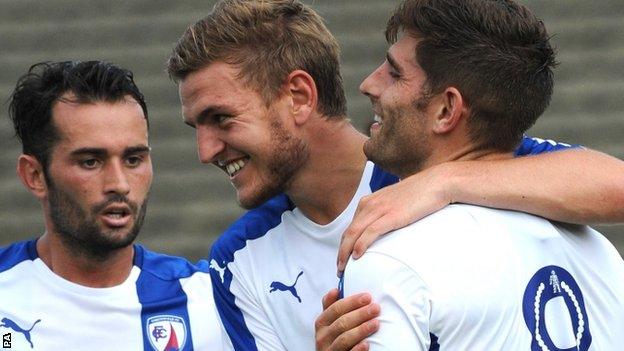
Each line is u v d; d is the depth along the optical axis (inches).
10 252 452.8
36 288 440.8
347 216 385.1
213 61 363.9
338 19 1134.4
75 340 437.7
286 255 399.5
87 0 1202.0
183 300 451.5
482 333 285.9
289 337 398.0
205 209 997.2
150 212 996.6
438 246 291.3
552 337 293.7
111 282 442.9
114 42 1157.1
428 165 319.3
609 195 310.5
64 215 412.5
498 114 310.5
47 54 1150.3
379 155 321.4
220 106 364.2
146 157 413.7
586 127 1013.2
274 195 380.8
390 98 315.9
